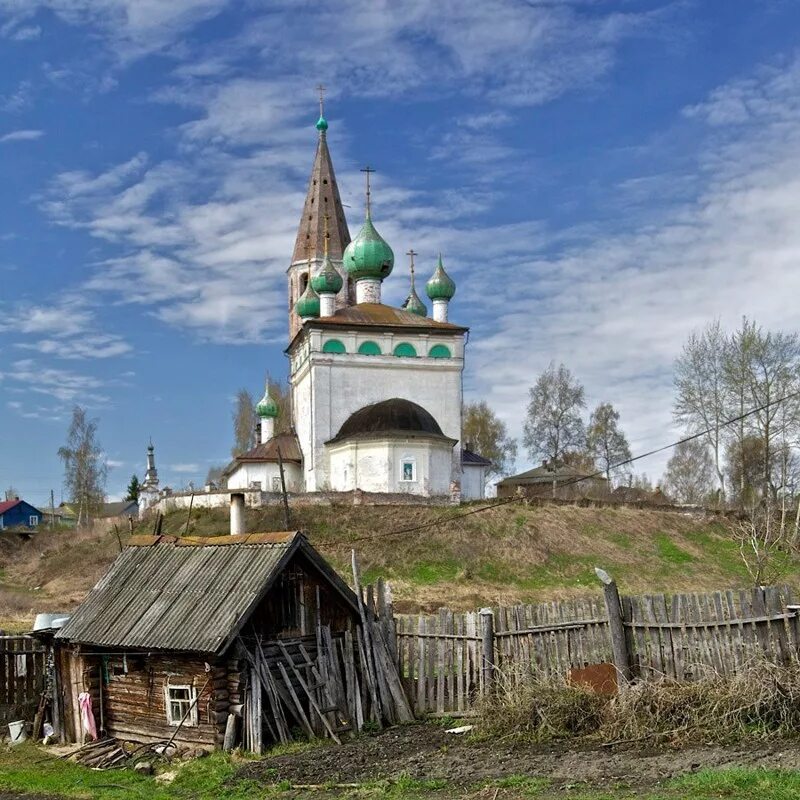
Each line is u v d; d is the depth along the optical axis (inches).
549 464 3737.7
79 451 4451.3
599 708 788.0
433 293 3154.5
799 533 2158.0
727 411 3093.0
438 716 916.0
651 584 2095.2
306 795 669.3
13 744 952.3
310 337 2829.7
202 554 958.4
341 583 930.1
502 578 2085.4
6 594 2134.6
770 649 796.6
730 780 579.2
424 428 2672.2
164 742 871.1
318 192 3801.7
